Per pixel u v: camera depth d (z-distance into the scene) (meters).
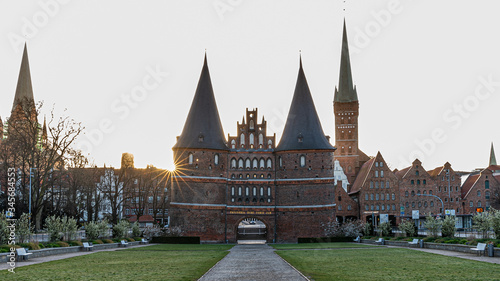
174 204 90.25
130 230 81.06
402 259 37.00
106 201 112.94
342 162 151.88
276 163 95.00
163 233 84.69
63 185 93.06
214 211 91.25
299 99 96.00
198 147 91.06
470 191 130.00
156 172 127.56
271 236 93.19
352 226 85.56
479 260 35.16
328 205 91.88
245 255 45.16
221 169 92.88
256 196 94.19
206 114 93.75
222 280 25.50
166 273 28.31
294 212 92.38
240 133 95.81
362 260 36.78
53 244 45.84
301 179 92.75
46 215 88.88
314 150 92.88
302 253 47.41
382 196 122.56
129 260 37.88
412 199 125.31
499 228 44.53
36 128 71.38
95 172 97.75
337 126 153.12
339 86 154.50
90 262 35.59
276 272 29.05
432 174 136.25
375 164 123.44
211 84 96.00
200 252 50.69
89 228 56.38
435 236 54.56
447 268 29.97
